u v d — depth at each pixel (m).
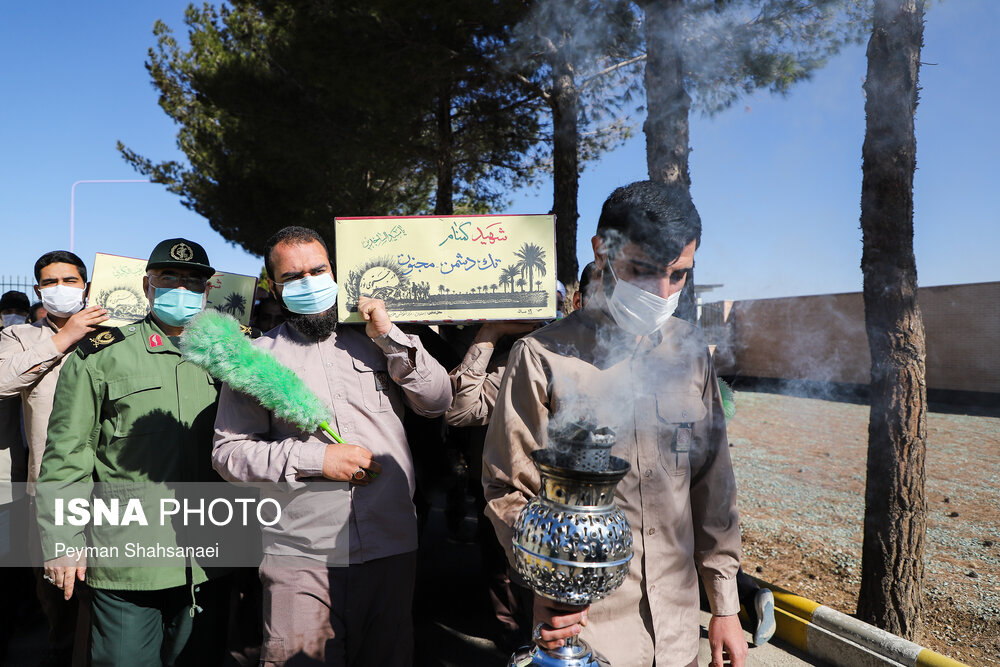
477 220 2.75
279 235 2.37
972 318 13.90
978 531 5.32
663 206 1.50
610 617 1.56
